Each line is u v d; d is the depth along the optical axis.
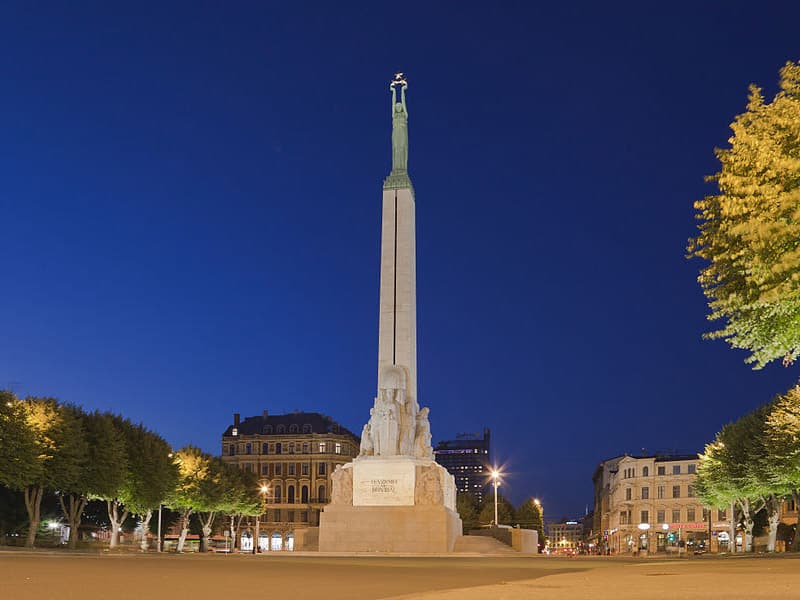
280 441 169.38
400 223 65.69
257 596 16.78
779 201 22.61
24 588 18.00
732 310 25.88
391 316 64.19
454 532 61.97
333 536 58.84
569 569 30.98
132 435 84.25
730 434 78.31
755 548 119.31
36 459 63.50
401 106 68.88
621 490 160.88
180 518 119.00
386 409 61.72
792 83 24.92
